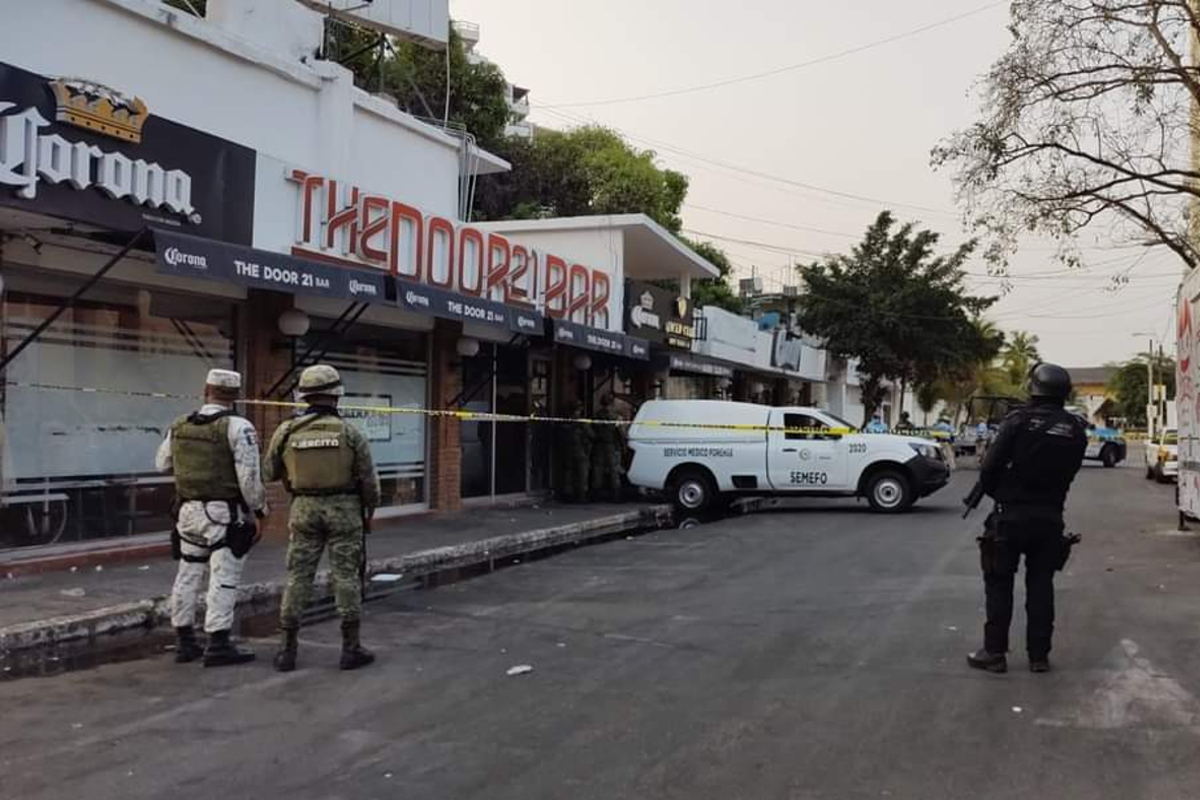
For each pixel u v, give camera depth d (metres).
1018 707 5.64
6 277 9.16
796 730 5.25
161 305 10.79
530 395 18.72
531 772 4.64
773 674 6.40
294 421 6.76
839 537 13.84
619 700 5.82
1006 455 6.34
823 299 36.38
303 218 11.51
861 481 17.64
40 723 5.39
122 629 7.82
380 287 11.35
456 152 16.14
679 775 4.60
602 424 19.33
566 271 17.55
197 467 6.66
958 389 57.53
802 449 17.70
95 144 8.70
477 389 16.53
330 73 12.52
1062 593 9.32
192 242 8.89
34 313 9.45
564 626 7.93
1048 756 4.84
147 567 9.74
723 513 18.55
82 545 9.91
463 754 4.89
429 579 10.34
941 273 36.06
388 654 6.99
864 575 10.42
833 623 7.99
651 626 7.92
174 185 9.58
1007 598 6.43
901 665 6.61
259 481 6.82
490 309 13.67
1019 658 6.82
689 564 11.34
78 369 9.90
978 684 6.14
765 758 4.82
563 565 11.34
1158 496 22.16
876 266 36.19
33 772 4.63
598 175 34.16
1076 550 12.48
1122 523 15.92
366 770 4.66
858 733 5.19
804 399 40.94
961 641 7.30
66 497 9.81
